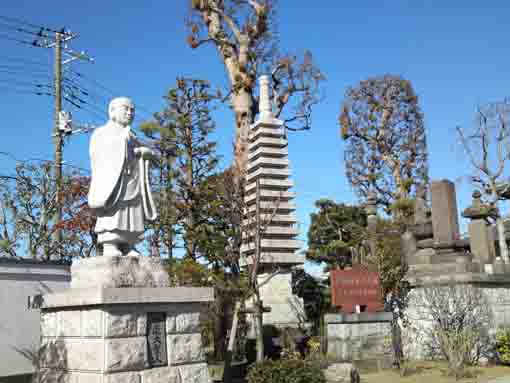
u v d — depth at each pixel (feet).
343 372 41.14
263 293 68.03
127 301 29.27
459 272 57.72
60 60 79.46
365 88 137.08
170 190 74.23
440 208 65.46
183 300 31.78
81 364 29.14
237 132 84.12
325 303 83.25
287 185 72.23
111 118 33.14
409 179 129.29
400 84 136.05
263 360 39.86
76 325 30.01
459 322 54.24
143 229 32.86
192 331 32.35
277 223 70.85
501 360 54.49
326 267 111.24
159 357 30.40
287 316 67.51
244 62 86.38
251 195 70.85
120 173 31.63
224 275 61.72
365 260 62.49
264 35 87.86
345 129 136.46
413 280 59.62
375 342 53.42
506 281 59.26
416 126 135.03
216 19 90.58
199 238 68.44
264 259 67.51
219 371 55.98
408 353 57.77
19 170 71.67
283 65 87.51
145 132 75.66
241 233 62.95
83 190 70.59
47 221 71.20
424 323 57.21
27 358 46.26
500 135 85.76
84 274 31.12
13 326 46.06
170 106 81.10
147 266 31.94
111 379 27.91
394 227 73.36
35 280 48.21
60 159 74.33
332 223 115.03
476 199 65.00
